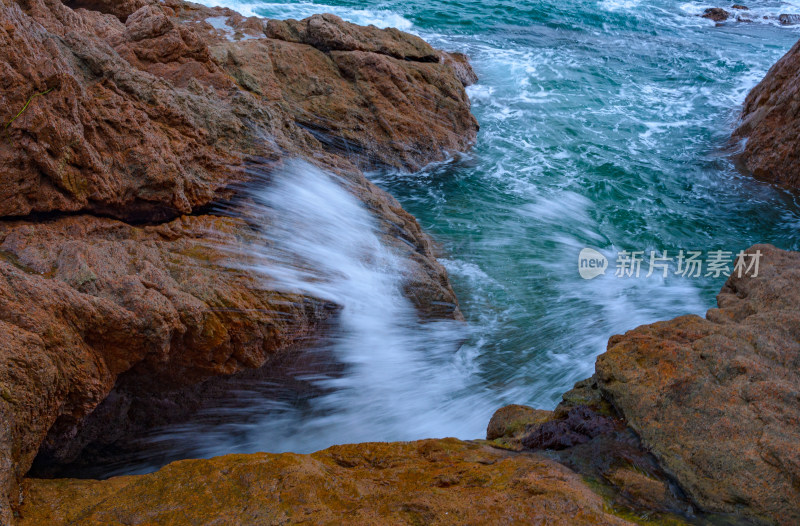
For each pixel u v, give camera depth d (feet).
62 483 9.09
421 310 18.39
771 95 32.76
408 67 32.81
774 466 8.87
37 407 9.18
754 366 10.53
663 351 11.26
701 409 9.99
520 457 10.28
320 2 59.41
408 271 18.34
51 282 10.54
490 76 44.52
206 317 12.12
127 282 11.51
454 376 18.15
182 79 21.47
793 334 11.49
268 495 8.46
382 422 16.53
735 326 11.98
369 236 18.61
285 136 20.04
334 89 29.91
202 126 17.11
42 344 9.59
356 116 29.27
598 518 8.02
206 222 15.25
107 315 10.71
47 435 10.34
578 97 42.01
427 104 32.27
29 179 12.48
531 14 62.13
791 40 62.18
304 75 29.66
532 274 23.24
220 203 16.49
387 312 17.34
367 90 30.48
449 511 8.12
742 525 8.52
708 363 10.84
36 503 8.48
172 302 11.72
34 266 11.50
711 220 27.86
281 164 18.35
